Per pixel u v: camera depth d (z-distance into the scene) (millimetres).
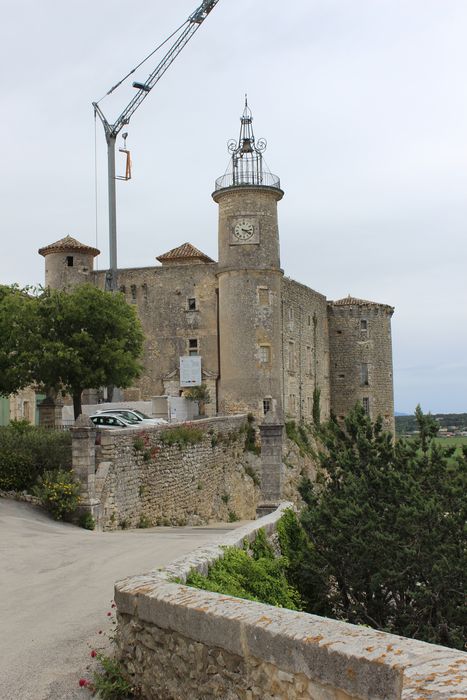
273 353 42406
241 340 42125
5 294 31281
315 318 58844
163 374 47000
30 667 7406
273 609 5660
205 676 5785
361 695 4410
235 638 5477
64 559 13672
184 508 28000
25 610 9703
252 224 42500
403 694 3787
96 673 6926
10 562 13375
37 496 20766
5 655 7781
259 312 42250
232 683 5492
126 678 6867
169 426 27031
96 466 21797
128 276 47906
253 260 42375
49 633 8547
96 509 20672
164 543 15695
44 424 33062
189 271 47062
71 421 39469
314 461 49781
